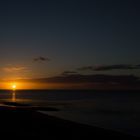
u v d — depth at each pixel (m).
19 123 24.66
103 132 24.03
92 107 68.62
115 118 45.59
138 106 74.19
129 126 36.50
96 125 36.25
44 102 83.56
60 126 24.98
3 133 19.12
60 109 58.09
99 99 114.75
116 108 66.62
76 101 95.25
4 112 33.19
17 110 38.12
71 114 49.47
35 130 21.69
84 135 21.80
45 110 53.22
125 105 78.12
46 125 24.75
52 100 98.75
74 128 24.56
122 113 54.34
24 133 19.80
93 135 22.14
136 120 43.28
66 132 22.22
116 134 23.75
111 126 36.03
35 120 27.56
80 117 45.41
